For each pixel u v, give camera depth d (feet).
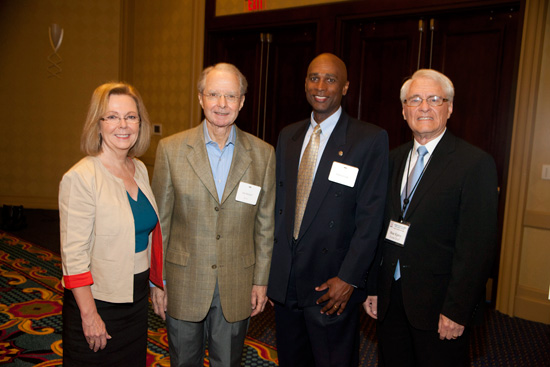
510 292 11.93
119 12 21.35
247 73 16.74
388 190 6.23
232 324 6.05
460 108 12.93
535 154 11.56
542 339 10.46
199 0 17.43
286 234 6.37
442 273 5.55
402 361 6.04
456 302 5.28
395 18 13.51
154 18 19.42
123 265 5.17
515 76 11.50
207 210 5.83
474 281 5.26
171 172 5.91
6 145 21.85
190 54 18.19
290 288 6.48
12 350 8.83
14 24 21.25
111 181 5.22
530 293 11.74
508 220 11.86
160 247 5.76
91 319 4.95
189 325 5.98
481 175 5.36
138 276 5.49
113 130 5.21
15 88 21.61
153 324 10.57
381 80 14.06
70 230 4.90
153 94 19.70
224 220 5.87
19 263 14.29
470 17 12.62
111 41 21.56
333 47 14.24
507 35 12.11
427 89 5.73
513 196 11.72
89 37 21.45
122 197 5.25
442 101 5.71
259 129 16.51
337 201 6.12
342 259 6.15
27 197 22.08
